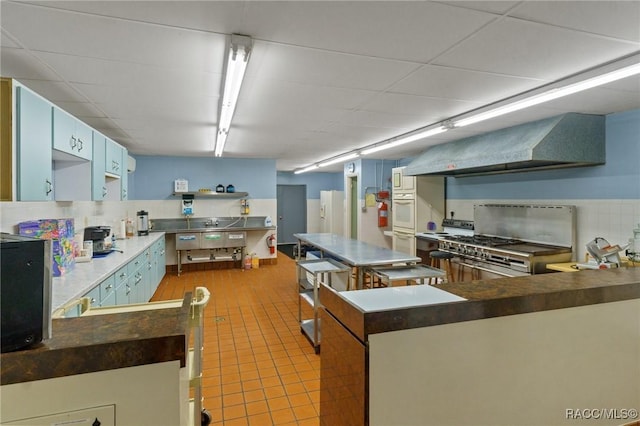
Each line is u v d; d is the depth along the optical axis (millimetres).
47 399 847
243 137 4742
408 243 5754
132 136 4582
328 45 1967
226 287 5445
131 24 1708
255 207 7105
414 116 3572
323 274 3643
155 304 1589
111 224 4973
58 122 2473
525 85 2627
